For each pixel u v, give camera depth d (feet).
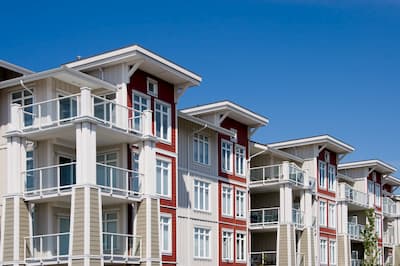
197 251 123.03
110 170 94.32
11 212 92.79
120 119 97.66
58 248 90.07
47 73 95.76
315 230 163.63
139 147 100.94
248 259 140.87
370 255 177.27
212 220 128.88
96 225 88.89
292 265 144.36
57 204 96.73
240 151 143.33
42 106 97.66
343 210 180.55
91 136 90.17
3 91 103.14
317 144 171.12
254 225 148.05
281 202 148.15
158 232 99.30
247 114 139.85
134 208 99.14
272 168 155.02
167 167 111.75
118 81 103.45
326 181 175.94
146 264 96.43
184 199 120.78
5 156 100.58
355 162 200.85
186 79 113.39
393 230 225.76
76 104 96.94
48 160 96.43
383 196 220.23
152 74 109.91
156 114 110.11
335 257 176.04
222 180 134.21
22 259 91.86
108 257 91.66
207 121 133.69
